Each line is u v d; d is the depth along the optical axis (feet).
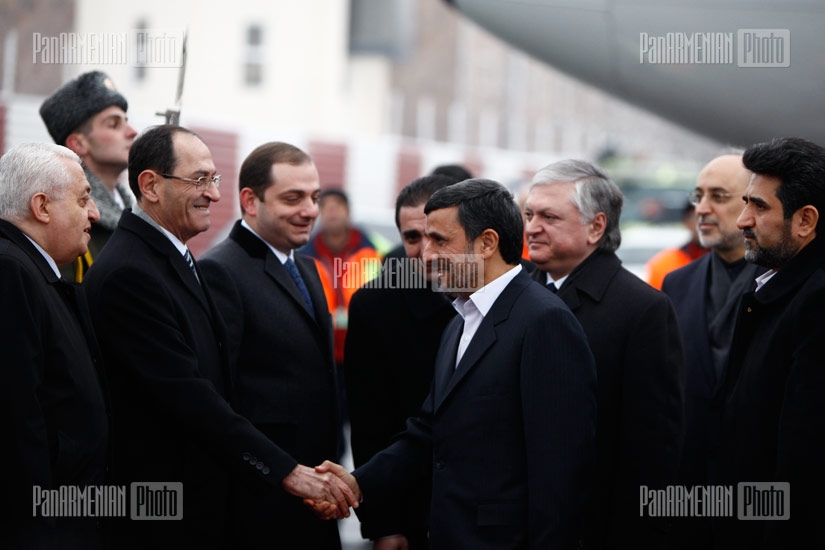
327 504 17.70
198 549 18.21
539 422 15.65
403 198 20.17
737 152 21.85
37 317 15.30
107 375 17.84
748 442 16.83
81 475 15.69
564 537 15.33
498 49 193.67
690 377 21.12
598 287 18.71
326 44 115.24
